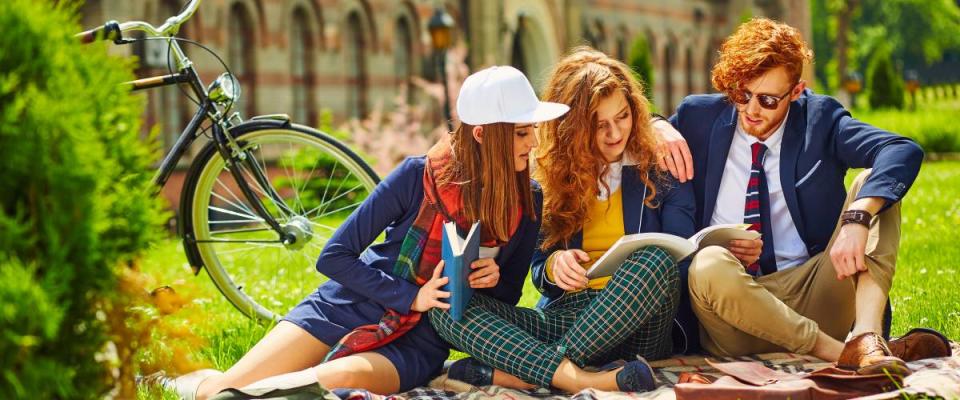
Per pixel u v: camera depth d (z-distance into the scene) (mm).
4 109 2303
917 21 78625
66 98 2387
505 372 3680
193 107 14141
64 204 2336
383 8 18875
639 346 3816
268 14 16062
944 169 16938
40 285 2270
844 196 4027
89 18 13031
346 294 3797
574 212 3930
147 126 13492
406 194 3688
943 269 6266
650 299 3600
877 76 34969
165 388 3658
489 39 21766
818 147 3988
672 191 4035
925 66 86688
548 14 24219
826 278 3896
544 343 3707
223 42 15094
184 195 4957
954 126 23109
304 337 3727
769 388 3164
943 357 3652
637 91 3910
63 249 2324
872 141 3838
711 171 4109
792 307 3959
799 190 3996
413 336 3754
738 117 4113
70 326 2428
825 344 3736
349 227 3682
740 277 3658
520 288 3938
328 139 4934
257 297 5812
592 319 3605
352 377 3525
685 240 3605
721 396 3174
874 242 3711
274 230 4910
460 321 3633
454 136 3674
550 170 3924
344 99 17984
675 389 3227
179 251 8828
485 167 3572
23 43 2365
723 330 3842
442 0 20750
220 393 3270
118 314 2559
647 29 28656
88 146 2369
